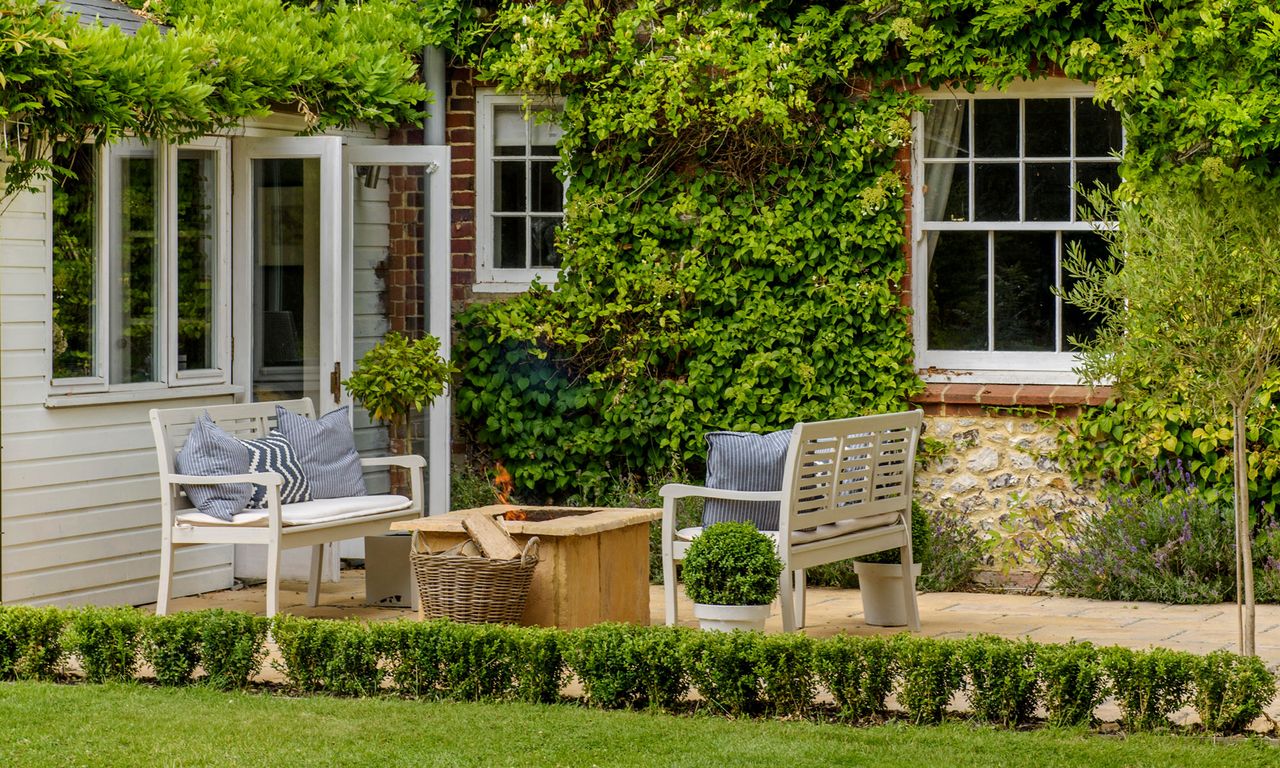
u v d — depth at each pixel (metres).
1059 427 9.21
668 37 9.77
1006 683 5.57
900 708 5.88
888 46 9.47
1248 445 8.84
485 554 6.88
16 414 7.82
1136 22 8.95
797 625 7.95
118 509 8.45
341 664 6.13
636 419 9.89
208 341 9.11
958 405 9.41
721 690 5.77
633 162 9.98
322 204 9.13
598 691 5.88
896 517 7.85
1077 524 9.16
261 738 5.36
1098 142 9.45
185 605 8.68
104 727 5.51
